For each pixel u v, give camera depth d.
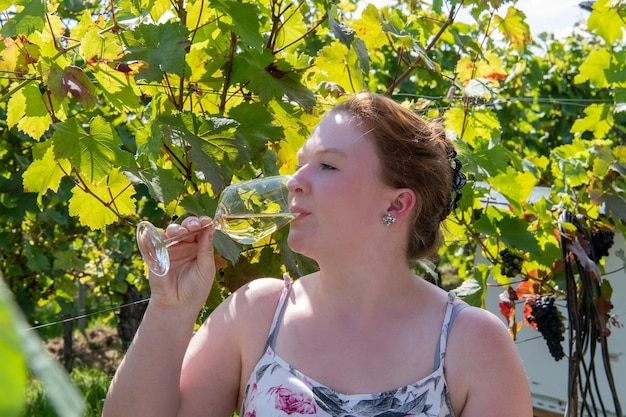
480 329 1.68
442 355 1.66
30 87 2.16
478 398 1.63
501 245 3.53
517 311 4.20
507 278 3.62
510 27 3.36
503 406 1.62
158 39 2.16
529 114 7.83
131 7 2.45
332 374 1.65
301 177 1.67
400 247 1.73
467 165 2.98
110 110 5.45
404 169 1.67
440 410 1.62
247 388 1.72
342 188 1.64
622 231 3.53
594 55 3.77
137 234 1.68
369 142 1.66
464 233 3.36
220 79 2.49
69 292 6.15
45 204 5.00
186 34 2.16
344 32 2.52
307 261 2.45
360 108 1.71
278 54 2.79
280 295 1.82
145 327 1.69
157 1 2.43
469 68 3.44
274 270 2.46
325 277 1.72
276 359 1.70
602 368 4.01
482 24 3.74
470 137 3.25
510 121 7.23
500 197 4.17
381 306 1.71
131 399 1.66
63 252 5.79
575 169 3.53
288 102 2.63
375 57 3.70
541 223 3.53
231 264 2.43
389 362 1.65
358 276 1.69
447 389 1.65
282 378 1.67
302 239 1.68
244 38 2.24
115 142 2.09
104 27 2.39
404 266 1.75
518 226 3.25
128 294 7.01
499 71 3.42
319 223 1.66
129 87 2.17
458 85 3.22
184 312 1.70
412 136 1.71
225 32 2.37
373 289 1.70
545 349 4.12
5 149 5.27
